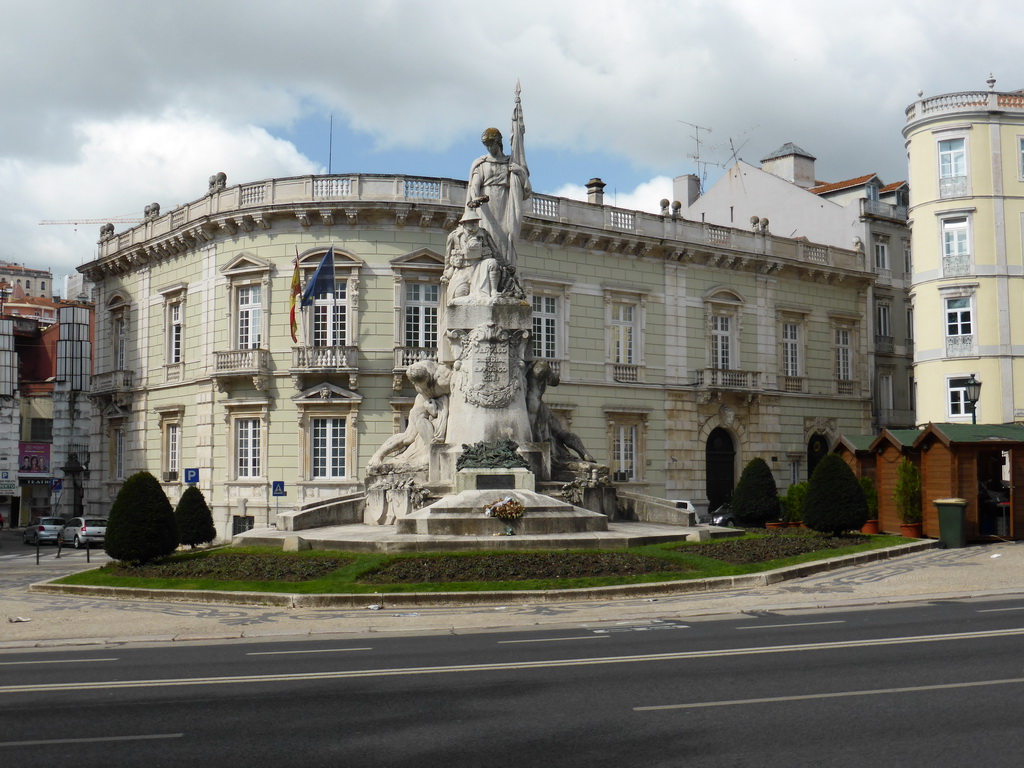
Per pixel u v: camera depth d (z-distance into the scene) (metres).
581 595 17.88
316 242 41.84
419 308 42.22
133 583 20.41
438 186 42.09
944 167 45.41
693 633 13.95
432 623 15.64
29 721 9.09
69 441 64.81
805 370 53.62
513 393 23.81
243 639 14.73
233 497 42.66
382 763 7.56
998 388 43.94
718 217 61.62
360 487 40.81
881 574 20.78
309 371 40.84
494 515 21.41
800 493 35.41
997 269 44.19
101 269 53.38
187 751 7.98
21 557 39.03
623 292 47.09
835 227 57.06
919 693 9.49
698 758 7.52
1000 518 27.98
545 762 7.50
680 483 48.41
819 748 7.71
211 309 44.25
